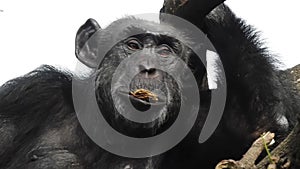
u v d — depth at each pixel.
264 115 10.27
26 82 11.05
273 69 10.75
